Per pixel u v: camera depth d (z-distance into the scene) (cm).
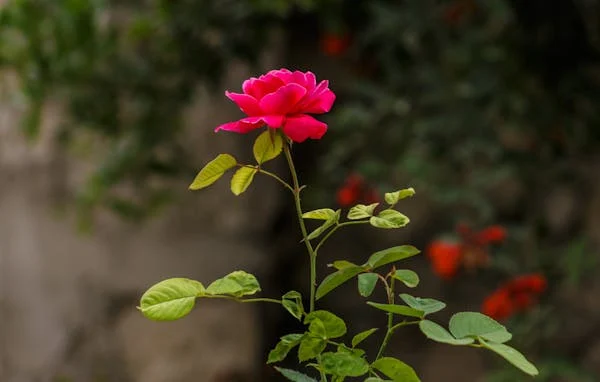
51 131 624
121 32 547
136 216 547
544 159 507
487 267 518
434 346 667
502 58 496
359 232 683
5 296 645
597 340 595
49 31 483
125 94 522
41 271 639
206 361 632
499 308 472
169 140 525
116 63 507
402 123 498
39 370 636
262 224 657
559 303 598
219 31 513
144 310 160
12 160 639
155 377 626
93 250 633
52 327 638
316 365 170
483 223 482
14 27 478
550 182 523
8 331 643
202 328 636
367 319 683
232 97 166
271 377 665
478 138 475
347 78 667
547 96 500
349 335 683
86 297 636
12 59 492
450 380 657
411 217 662
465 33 507
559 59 504
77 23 480
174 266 634
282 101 162
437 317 663
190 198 630
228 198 641
